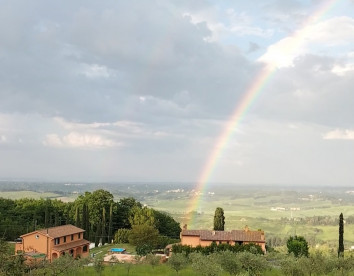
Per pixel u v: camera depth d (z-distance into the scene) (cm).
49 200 13038
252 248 7288
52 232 7956
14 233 10412
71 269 5147
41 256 7262
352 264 4844
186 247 8031
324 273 4703
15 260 3200
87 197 12106
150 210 12606
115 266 6116
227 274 4853
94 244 10819
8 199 13300
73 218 11850
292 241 9081
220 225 10719
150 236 10212
